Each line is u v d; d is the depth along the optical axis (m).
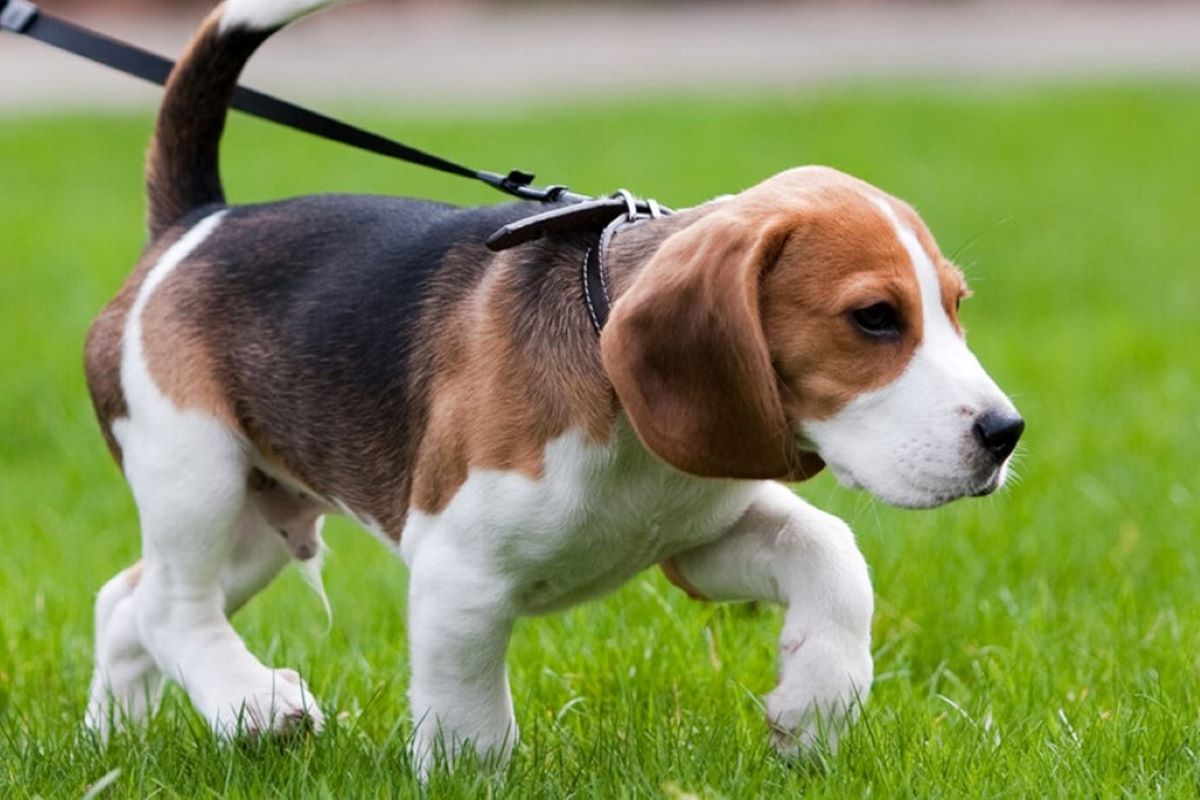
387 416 8.61
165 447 9.21
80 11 56.94
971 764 8.17
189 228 9.69
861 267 7.37
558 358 7.86
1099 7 64.12
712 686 9.72
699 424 7.32
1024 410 16.30
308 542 9.87
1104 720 8.67
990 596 11.07
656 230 7.88
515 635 10.74
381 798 8.01
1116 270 23.84
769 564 8.44
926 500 7.29
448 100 43.34
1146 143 34.75
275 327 9.09
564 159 32.28
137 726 9.26
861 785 7.96
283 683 9.15
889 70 48.59
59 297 22.39
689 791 7.86
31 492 15.30
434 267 8.66
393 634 11.08
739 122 37.72
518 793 8.05
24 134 38.72
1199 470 14.11
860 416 7.40
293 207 9.52
